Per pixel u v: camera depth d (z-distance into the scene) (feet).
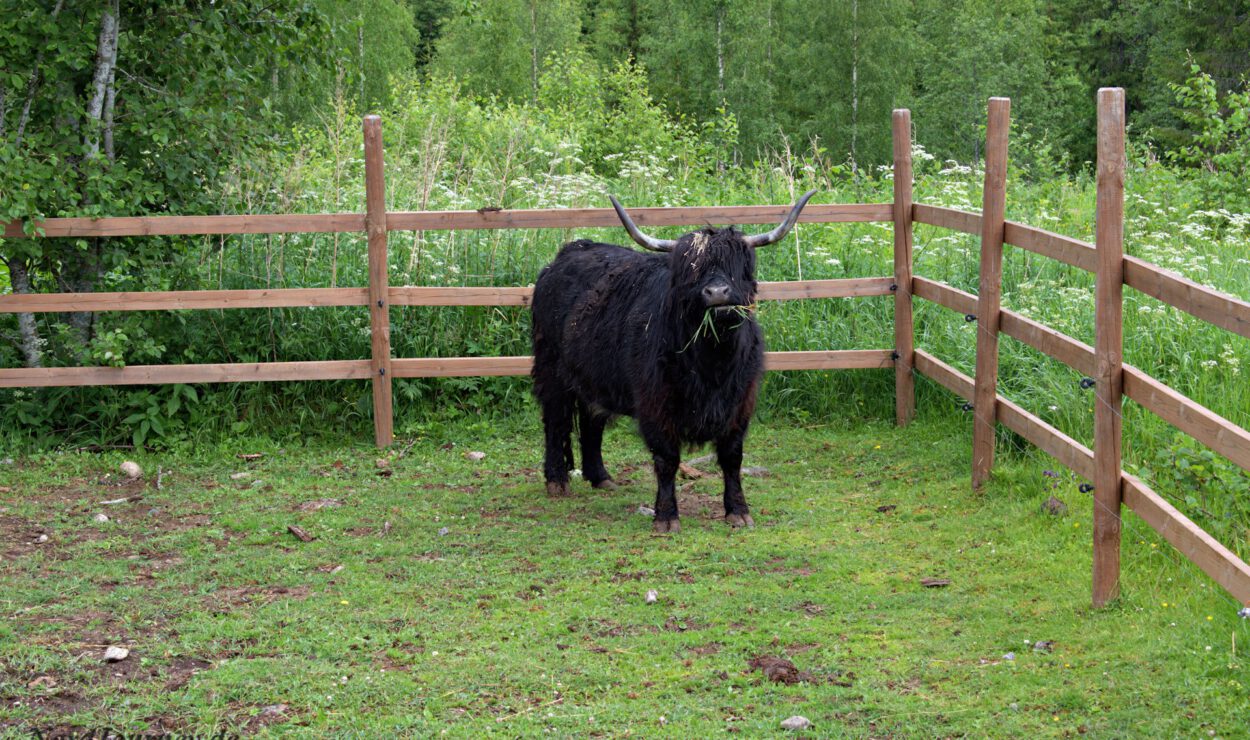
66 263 28.19
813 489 23.32
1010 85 101.30
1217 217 35.70
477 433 28.19
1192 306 13.66
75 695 14.28
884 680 14.23
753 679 14.32
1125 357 24.76
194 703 13.96
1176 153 43.80
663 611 16.79
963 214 23.67
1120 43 131.34
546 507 22.67
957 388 24.36
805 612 16.67
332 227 26.86
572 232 31.99
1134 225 34.53
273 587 18.33
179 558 19.84
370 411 28.04
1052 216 36.24
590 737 12.93
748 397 20.43
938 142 101.14
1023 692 13.56
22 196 24.72
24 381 26.53
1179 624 14.79
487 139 53.93
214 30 28.30
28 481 24.73
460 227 27.14
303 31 29.53
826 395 28.76
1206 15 104.32
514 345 29.63
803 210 27.50
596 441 24.14
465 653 15.43
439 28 140.36
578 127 65.57
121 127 27.94
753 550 19.42
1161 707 12.80
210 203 28.86
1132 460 20.51
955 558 18.62
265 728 13.29
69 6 26.68
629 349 20.74
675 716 13.41
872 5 100.73
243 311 28.81
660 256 21.52
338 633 16.17
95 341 26.55
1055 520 19.56
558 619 16.57
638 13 148.25
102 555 20.04
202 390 28.43
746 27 104.12
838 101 101.35
